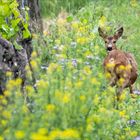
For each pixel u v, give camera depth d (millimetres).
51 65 11602
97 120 10703
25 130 9055
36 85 11742
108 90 12258
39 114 9750
